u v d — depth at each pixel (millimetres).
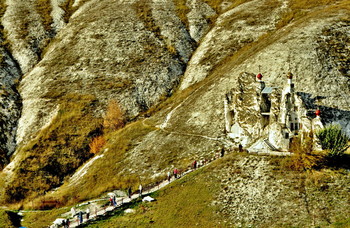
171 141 63156
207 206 42469
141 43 98062
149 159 59938
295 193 40719
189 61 95062
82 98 81625
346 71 65438
